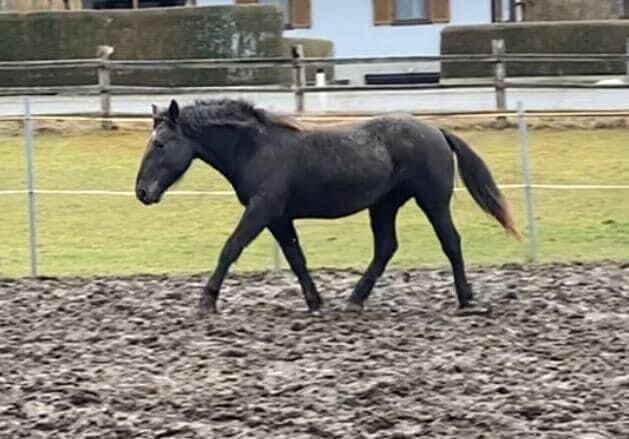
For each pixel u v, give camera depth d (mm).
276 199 14312
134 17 32906
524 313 14539
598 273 17516
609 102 29328
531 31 33281
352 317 14523
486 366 11812
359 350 12617
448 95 29453
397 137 14523
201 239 20828
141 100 30016
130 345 13109
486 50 33406
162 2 42562
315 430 9742
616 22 33312
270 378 11484
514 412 10125
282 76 32125
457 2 40625
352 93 29375
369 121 14672
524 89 29125
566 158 25000
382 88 28094
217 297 14812
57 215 22141
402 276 17547
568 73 33188
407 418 10047
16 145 26594
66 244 20547
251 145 14398
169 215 22188
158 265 19219
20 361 12445
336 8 41062
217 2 41500
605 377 11344
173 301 15766
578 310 14727
